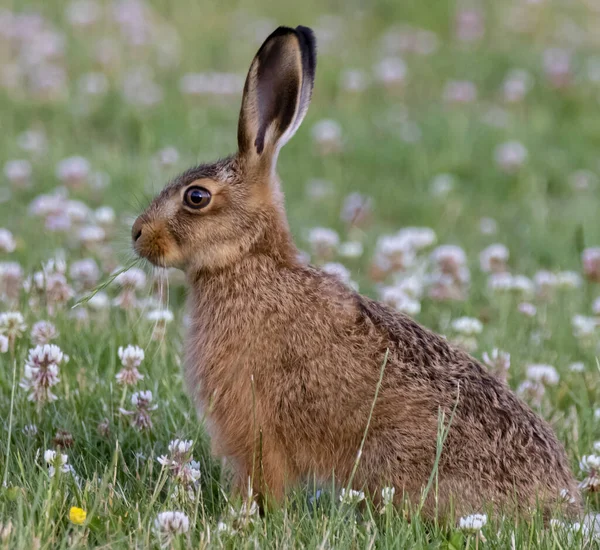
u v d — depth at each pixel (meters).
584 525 8.02
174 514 7.27
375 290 13.09
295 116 8.84
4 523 7.28
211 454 9.09
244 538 7.44
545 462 8.25
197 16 28.20
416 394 8.23
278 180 9.20
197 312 8.83
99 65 23.77
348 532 7.62
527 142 20.78
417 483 8.16
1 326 10.10
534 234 16.61
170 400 9.76
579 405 10.46
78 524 7.34
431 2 29.80
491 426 8.22
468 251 15.87
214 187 8.79
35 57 23.52
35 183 17.11
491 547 7.59
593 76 24.39
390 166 20.05
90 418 9.55
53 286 11.27
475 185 19.39
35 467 8.34
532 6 29.34
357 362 8.32
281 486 8.55
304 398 8.38
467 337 11.66
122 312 12.05
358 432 8.32
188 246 8.81
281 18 28.91
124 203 15.99
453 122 21.44
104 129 20.75
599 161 20.41
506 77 24.97
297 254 9.07
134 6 27.45
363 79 24.05
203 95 22.05
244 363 8.47
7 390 9.74
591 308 13.17
